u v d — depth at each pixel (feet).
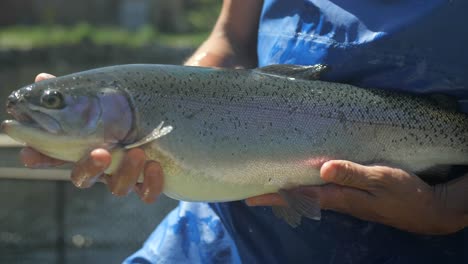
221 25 3.40
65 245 5.54
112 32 26.37
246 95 2.78
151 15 28.53
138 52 22.15
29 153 2.64
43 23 28.78
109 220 5.99
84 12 29.73
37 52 21.40
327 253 3.02
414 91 2.89
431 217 2.82
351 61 2.88
